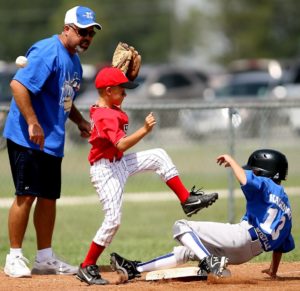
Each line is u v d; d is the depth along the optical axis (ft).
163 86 318.86
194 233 80.74
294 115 205.77
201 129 215.10
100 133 81.61
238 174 79.05
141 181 180.14
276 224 79.92
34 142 87.04
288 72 319.27
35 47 89.10
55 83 89.25
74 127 207.82
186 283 81.92
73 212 150.82
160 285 80.94
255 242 80.79
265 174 81.76
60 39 90.27
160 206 159.02
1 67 301.43
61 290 80.02
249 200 80.59
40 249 94.17
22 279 88.94
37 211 93.50
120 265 83.15
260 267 95.91
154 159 84.17
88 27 89.04
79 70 92.22
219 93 317.63
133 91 310.04
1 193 152.15
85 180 172.35
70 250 116.47
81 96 289.94
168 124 211.82
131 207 158.51
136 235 132.36
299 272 91.15
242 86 315.78
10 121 90.27
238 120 132.36
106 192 82.48
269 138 195.62
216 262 78.84
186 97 320.91
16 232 90.53
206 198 82.74
